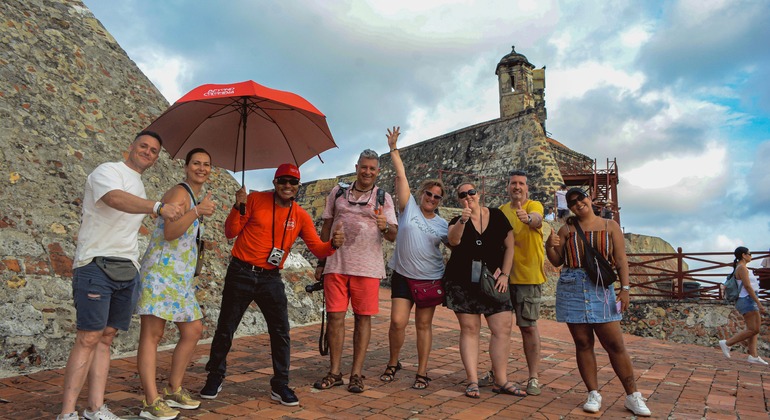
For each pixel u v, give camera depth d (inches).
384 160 1025.5
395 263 198.2
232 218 162.6
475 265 181.2
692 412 168.9
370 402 169.2
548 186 705.6
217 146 176.2
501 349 187.6
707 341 431.5
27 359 189.5
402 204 201.6
